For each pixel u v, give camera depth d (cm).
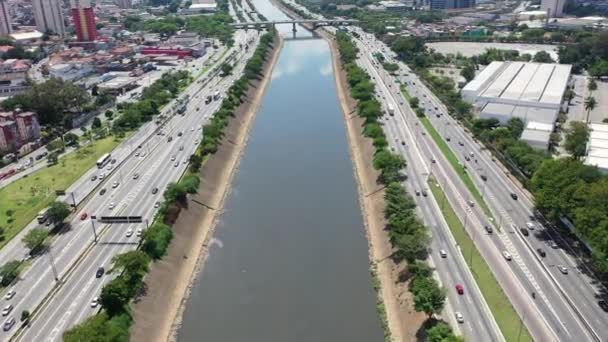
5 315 18700
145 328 18738
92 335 15988
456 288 19575
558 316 18025
